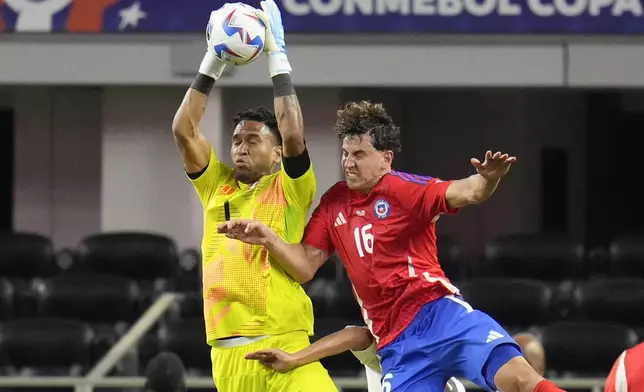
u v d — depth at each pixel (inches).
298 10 1590.8
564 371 1360.7
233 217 766.5
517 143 2074.3
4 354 1359.5
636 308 1488.7
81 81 1625.2
